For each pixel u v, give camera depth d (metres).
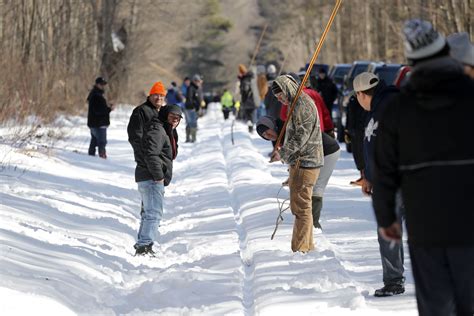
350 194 36.50
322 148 24.72
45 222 27.80
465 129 12.77
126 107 103.31
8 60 57.88
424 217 12.95
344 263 23.11
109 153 55.97
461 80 12.91
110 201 35.34
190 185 41.81
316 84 59.03
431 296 13.30
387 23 129.12
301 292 19.56
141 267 24.19
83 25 94.00
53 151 46.84
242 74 72.19
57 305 18.02
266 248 25.05
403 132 13.10
